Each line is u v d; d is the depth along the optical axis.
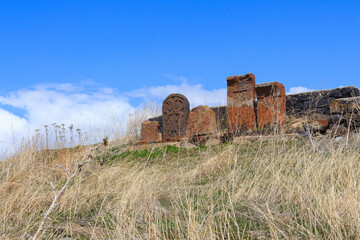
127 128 12.12
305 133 7.84
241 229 2.82
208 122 9.09
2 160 6.21
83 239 2.80
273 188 3.70
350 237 2.45
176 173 5.14
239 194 3.66
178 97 10.55
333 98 11.09
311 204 2.93
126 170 5.33
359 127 8.05
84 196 3.95
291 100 11.78
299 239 2.48
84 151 6.89
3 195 3.97
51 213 3.51
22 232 2.91
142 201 3.53
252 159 5.48
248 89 9.47
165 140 9.73
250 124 9.32
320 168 4.21
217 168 5.06
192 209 3.09
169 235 2.71
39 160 6.22
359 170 4.07
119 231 2.60
